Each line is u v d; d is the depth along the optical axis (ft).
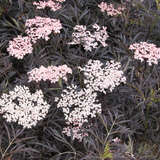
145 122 2.61
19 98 2.38
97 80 2.51
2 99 2.46
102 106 2.64
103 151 2.24
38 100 2.36
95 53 2.95
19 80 2.65
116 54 3.12
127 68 2.81
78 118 2.38
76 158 2.31
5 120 2.43
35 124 2.27
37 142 2.32
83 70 2.68
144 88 2.67
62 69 2.53
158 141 2.56
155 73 2.84
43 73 2.49
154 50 2.73
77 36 2.88
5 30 3.10
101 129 2.51
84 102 2.41
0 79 2.75
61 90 2.59
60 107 2.54
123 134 2.56
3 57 2.78
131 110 2.64
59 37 2.95
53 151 2.39
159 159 2.37
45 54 2.80
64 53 2.95
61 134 2.50
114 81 2.58
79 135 2.38
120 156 2.19
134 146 2.48
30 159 2.34
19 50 2.68
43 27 2.81
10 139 2.21
